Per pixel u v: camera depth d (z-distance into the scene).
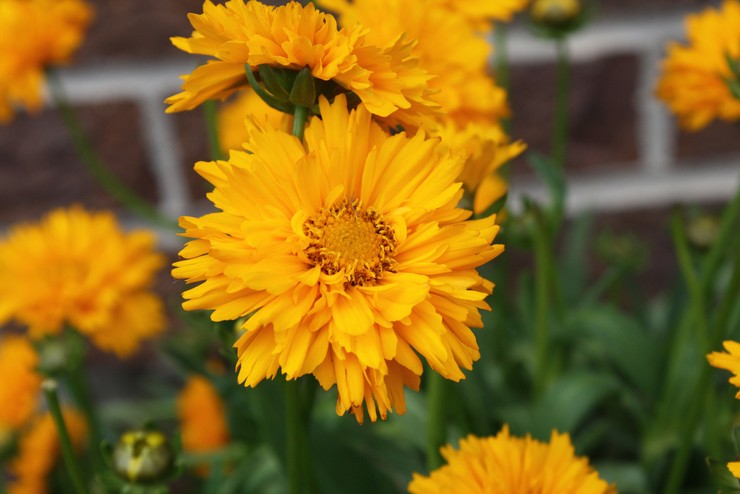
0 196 0.64
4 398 0.53
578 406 0.46
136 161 0.63
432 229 0.29
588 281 0.65
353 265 0.30
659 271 0.65
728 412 0.46
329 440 0.44
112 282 0.52
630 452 0.50
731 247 0.49
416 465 0.44
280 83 0.29
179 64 0.62
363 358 0.28
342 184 0.29
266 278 0.28
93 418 0.48
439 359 0.28
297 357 0.29
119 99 0.62
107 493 0.38
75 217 0.53
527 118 0.62
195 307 0.28
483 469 0.32
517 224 0.44
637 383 0.47
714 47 0.44
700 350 0.42
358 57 0.29
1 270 0.52
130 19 0.61
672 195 0.64
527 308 0.51
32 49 0.50
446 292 0.29
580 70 0.61
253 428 0.49
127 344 0.53
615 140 0.63
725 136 0.63
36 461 0.52
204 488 0.54
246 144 0.30
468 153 0.33
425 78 0.29
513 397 0.49
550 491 0.32
